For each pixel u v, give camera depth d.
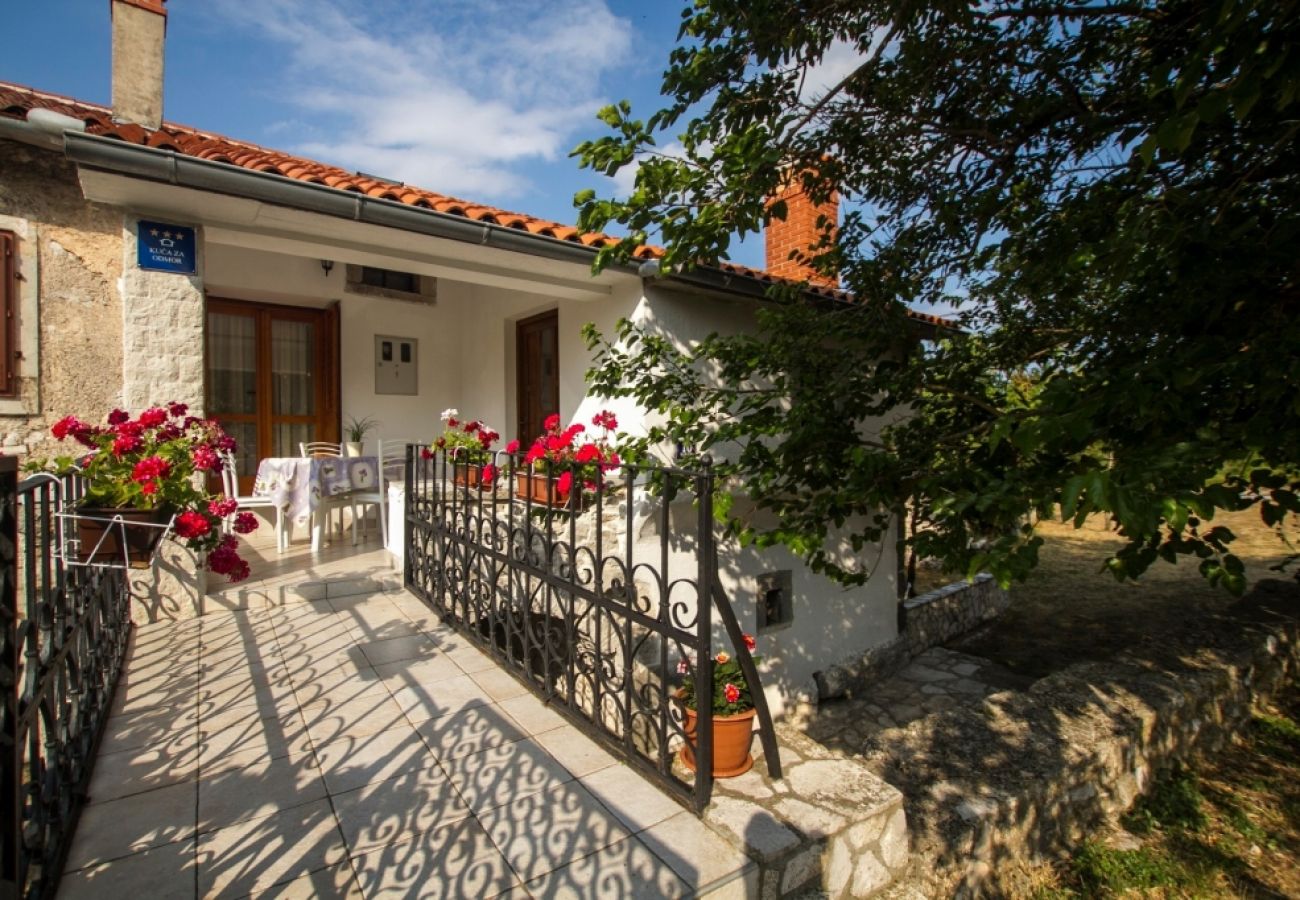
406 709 3.16
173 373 3.97
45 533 2.06
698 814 2.37
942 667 7.23
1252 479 2.07
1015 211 3.95
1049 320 3.97
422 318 7.93
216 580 4.76
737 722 2.57
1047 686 4.99
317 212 3.74
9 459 1.45
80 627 2.45
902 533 4.73
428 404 8.00
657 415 5.26
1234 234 2.25
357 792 2.47
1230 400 2.23
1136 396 2.17
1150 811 4.33
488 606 4.02
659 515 4.90
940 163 4.34
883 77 3.88
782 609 5.99
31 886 1.77
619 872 2.07
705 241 3.10
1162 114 2.77
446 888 1.98
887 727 5.85
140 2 4.51
